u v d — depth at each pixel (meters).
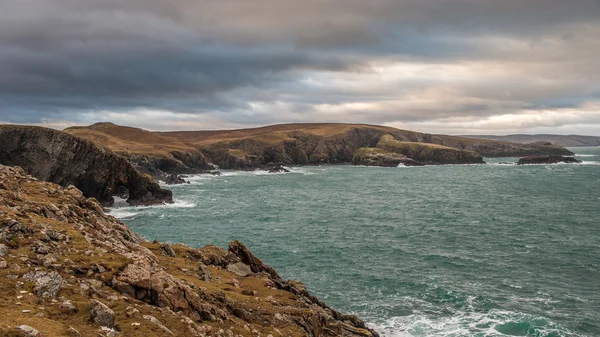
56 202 34.78
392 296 46.84
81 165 110.88
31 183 39.09
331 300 45.66
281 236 77.06
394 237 76.50
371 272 55.34
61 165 109.94
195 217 96.94
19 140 109.62
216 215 99.94
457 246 69.44
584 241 71.38
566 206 109.88
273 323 27.02
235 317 25.22
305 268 57.09
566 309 43.16
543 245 69.06
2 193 30.36
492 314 41.88
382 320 40.59
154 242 38.75
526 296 46.72
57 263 21.58
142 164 189.00
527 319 40.59
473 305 44.22
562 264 58.28
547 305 44.16
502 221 90.75
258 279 36.69
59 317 17.09
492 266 57.81
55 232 25.11
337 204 120.31
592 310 42.94
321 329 30.25
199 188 160.25
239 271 38.41
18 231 23.31
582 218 92.44
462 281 51.69
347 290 48.69
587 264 58.16
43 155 110.06
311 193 147.00
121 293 21.50
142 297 21.89
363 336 32.84
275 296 32.72
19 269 19.73
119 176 115.38
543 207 108.94
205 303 23.75
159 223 89.25
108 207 110.62
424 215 100.94
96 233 29.56
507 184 168.50
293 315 28.81
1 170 40.94
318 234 79.06
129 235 37.97
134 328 18.11
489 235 77.38
